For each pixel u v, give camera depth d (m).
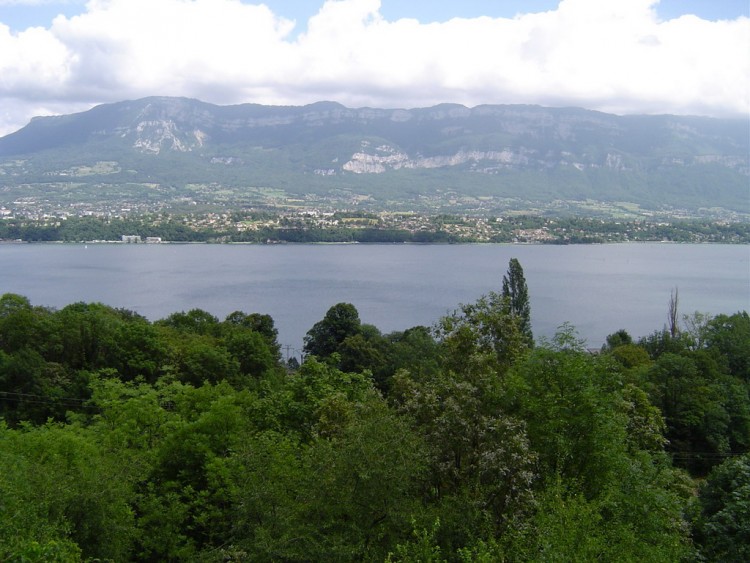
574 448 21.06
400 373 25.00
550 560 14.24
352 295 174.25
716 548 21.39
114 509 20.38
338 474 17.44
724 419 54.78
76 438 28.31
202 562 18.89
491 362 23.06
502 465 18.73
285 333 127.31
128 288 181.88
